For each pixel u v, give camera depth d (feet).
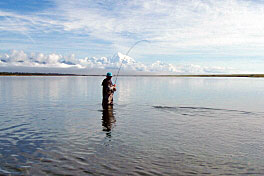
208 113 40.40
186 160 19.17
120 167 17.83
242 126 30.66
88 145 22.70
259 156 20.06
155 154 20.40
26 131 27.78
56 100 59.06
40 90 94.32
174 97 67.51
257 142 23.80
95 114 39.17
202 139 24.79
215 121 33.71
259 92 88.17
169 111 42.47
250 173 16.96
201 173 16.96
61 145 22.68
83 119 34.94
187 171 17.25
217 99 62.44
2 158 19.35
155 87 120.37
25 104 51.49
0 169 17.38
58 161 18.88
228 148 21.95
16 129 28.71
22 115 38.14
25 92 83.87
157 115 38.34
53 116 37.32
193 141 24.08
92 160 19.07
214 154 20.45
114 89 47.70
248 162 18.81
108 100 47.14
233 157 19.80
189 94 78.02
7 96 69.10
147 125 30.96
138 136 25.81
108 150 21.33
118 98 64.18
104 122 32.81
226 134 26.78
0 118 35.60
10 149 21.49
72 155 20.12
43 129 28.76
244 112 41.52
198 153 20.70
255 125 31.19
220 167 17.89
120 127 29.94
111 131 27.91
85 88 109.09
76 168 17.63
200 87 122.72
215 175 16.67
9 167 17.71
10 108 45.62
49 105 49.93
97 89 101.96
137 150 21.35
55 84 148.87
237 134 26.78
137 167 17.85
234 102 55.93
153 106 48.60
